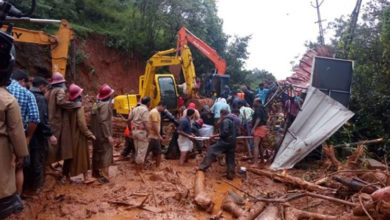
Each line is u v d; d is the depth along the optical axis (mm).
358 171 6746
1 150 3256
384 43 10984
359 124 11125
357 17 13750
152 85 13453
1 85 3334
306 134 9156
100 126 6926
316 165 9523
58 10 17203
